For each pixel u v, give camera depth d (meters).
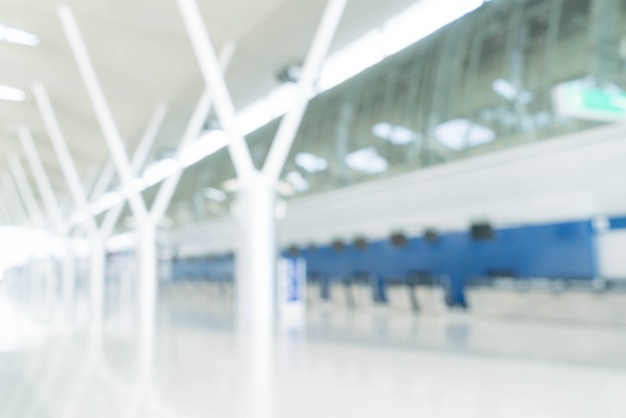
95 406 5.62
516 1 23.41
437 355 9.48
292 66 20.83
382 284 28.12
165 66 21.64
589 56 19.66
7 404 5.81
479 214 23.11
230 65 21.44
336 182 31.67
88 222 29.80
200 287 46.41
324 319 19.95
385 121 28.72
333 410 5.24
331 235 32.00
